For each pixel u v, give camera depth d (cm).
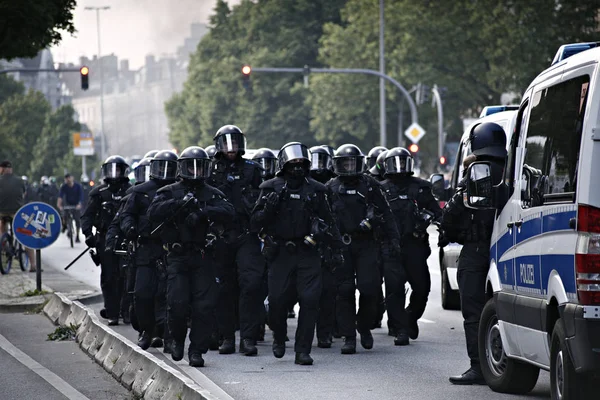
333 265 2297
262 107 16638
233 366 2242
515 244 1762
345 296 2425
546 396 1872
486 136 1936
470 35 11244
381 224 2423
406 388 1970
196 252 2194
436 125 14150
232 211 2192
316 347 2541
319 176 2695
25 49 5006
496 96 12125
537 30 10594
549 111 1631
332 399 1867
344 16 13800
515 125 1823
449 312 3244
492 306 1931
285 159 2206
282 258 2247
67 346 2583
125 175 2983
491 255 1925
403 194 2611
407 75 11762
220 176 2433
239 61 17100
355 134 14038
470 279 1995
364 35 13000
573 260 1463
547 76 1669
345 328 2423
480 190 1836
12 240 4662
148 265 2431
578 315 1437
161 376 1797
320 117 14150
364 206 2409
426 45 11681
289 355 2403
